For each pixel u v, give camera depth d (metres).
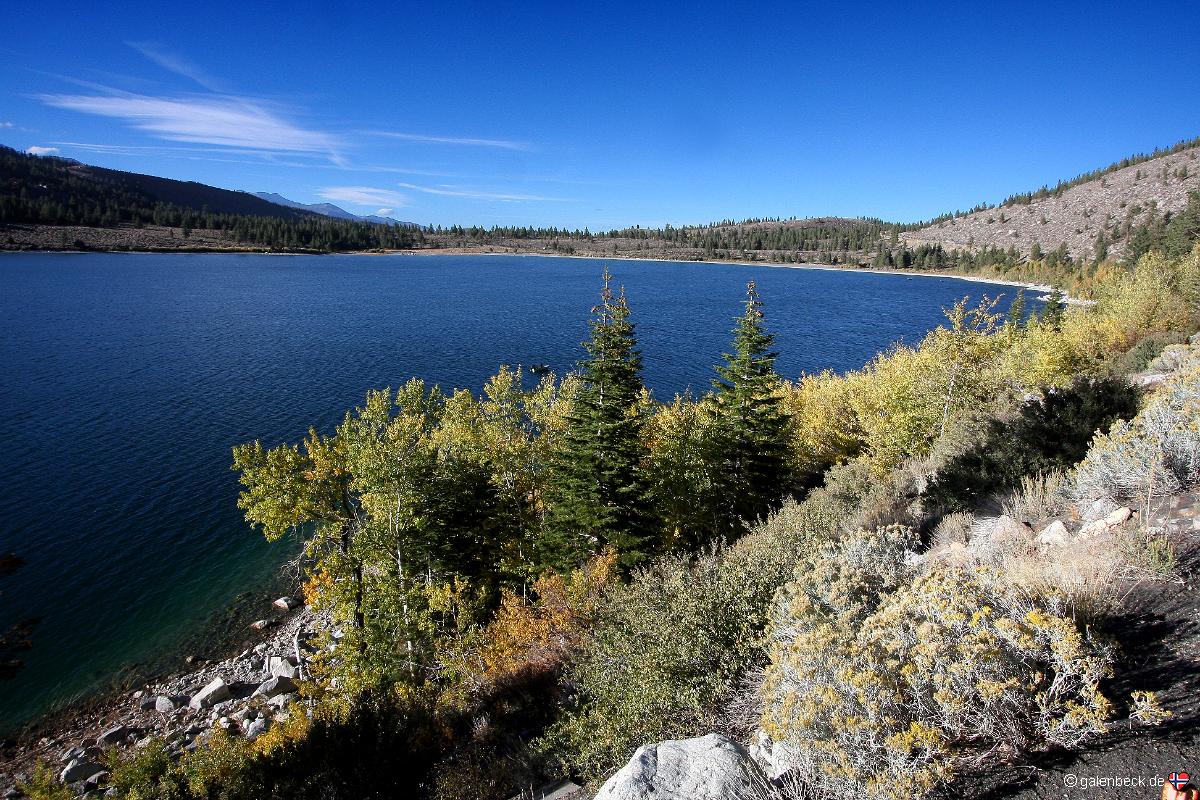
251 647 26.34
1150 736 4.30
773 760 5.71
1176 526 6.68
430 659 19.62
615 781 5.61
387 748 11.98
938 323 117.62
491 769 10.02
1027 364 24.92
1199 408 8.02
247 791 12.27
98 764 19.55
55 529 34.06
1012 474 11.27
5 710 22.61
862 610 6.43
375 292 155.12
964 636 4.87
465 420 34.25
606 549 21.39
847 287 195.62
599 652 10.38
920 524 11.18
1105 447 8.56
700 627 8.47
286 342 87.69
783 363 82.38
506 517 28.55
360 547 23.11
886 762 4.57
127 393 59.12
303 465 26.67
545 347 90.25
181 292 137.12
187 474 41.47
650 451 31.58
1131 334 29.03
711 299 155.25
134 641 26.42
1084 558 5.99
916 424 22.31
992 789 4.36
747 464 29.83
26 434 47.31
